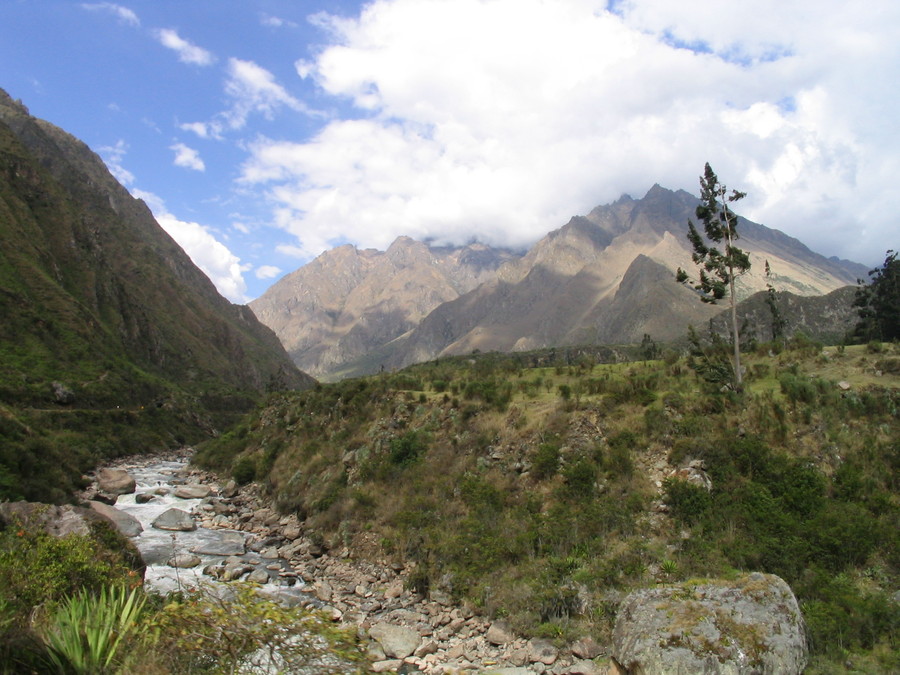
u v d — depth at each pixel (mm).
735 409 22906
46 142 188500
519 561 18812
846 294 140000
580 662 13594
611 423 23938
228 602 7180
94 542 13203
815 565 14828
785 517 16797
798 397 22797
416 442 30016
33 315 83062
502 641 15555
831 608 12617
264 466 43438
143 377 95125
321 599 20312
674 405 23969
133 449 68062
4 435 38594
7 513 16406
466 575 19203
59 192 133625
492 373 38969
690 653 10281
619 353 137125
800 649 10758
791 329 116562
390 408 35188
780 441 20688
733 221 28719
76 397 71938
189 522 31641
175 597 8742
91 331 93000
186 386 124250
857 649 11648
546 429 25203
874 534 15438
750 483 18781
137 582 11102
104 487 41438
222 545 27547
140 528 30047
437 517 24031
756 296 141750
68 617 7184
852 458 19422
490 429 27656
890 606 12664
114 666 6473
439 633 16766
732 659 10141
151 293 167750
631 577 16141
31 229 108938
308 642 6910
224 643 6762
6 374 66562
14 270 90375
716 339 33281
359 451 33250
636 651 10805
